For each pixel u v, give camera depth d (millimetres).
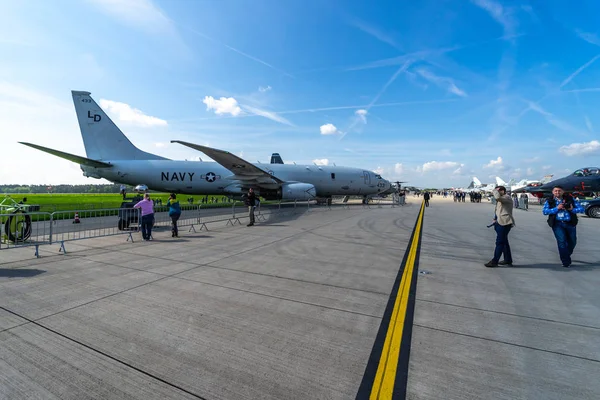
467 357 2809
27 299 4273
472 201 44688
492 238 10250
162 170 22625
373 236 10492
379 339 3168
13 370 2572
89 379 2467
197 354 2859
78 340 3107
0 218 7469
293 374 2547
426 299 4398
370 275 5668
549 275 5723
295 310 3959
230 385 2398
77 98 21516
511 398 2227
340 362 2727
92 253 7504
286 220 15719
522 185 50281
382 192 31406
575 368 2631
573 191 26422
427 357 2811
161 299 4324
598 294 4648
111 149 22375
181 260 6793
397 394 2271
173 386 2389
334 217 17578
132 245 8633
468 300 4363
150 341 3102
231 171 21422
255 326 3467
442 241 9578
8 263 6426
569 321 3650
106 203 24859
